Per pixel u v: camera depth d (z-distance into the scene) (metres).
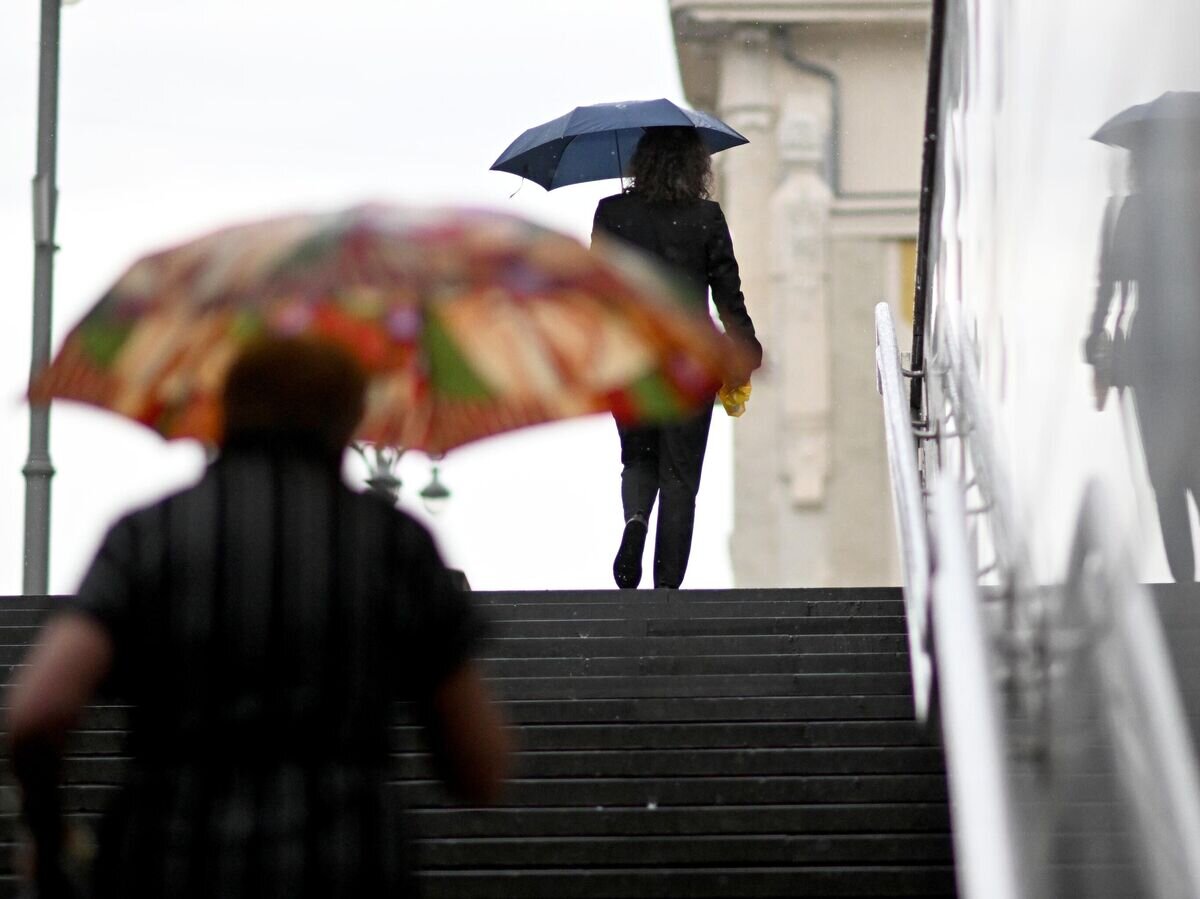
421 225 5.07
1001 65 11.22
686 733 10.05
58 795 5.02
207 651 5.04
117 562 5.11
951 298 13.87
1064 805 7.42
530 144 15.05
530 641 11.69
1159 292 6.80
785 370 46.53
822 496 46.34
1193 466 6.24
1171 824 5.77
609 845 8.91
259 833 4.90
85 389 5.28
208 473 5.27
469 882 8.64
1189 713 5.95
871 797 9.35
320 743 5.03
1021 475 9.87
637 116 14.98
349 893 4.93
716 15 46.28
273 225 5.06
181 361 5.36
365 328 5.53
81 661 4.98
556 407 5.58
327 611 5.11
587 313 5.23
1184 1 6.54
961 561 7.12
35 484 21.14
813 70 46.62
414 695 5.37
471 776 5.40
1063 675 7.50
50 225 21.62
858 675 10.84
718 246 13.45
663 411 5.47
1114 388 7.40
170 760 5.00
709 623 12.07
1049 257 9.27
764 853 8.86
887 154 46.75
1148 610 6.41
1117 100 7.70
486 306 5.34
